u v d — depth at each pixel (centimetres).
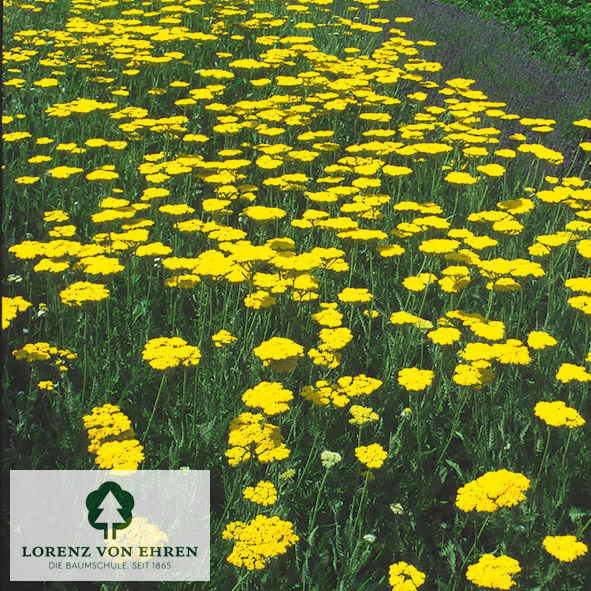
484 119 374
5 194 286
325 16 504
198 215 309
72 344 249
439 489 231
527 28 533
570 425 223
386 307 270
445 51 458
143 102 373
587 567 220
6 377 234
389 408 245
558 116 379
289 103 355
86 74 365
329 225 270
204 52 417
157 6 486
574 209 305
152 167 294
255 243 297
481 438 239
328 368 242
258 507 219
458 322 263
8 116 313
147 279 273
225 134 331
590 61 488
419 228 278
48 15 460
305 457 235
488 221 298
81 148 309
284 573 217
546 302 283
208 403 237
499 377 252
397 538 225
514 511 225
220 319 262
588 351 257
